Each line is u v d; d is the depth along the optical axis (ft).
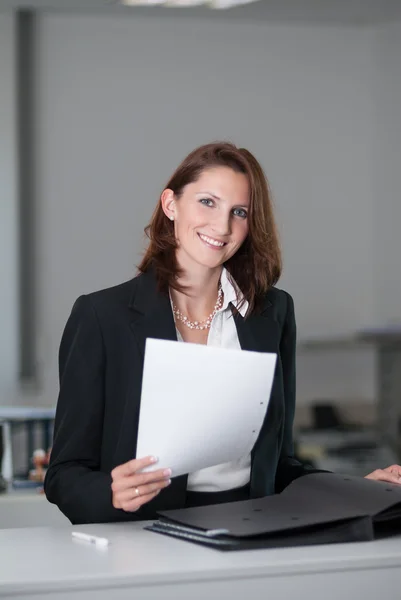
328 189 23.22
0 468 12.08
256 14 21.97
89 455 6.84
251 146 22.80
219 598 4.99
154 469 5.87
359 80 23.30
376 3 21.12
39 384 21.50
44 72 21.62
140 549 5.47
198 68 22.44
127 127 22.06
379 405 21.62
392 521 5.99
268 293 7.55
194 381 5.79
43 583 4.79
